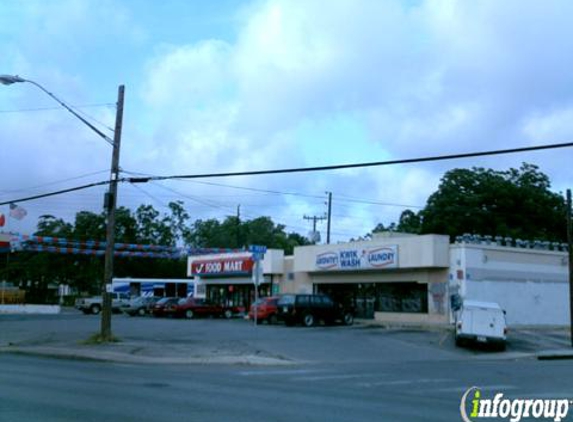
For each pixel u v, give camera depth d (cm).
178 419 929
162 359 1941
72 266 8069
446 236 3494
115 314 5325
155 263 8850
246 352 2136
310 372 1680
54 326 3384
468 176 5747
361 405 1101
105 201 2417
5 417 923
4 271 7956
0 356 2050
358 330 3170
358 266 3900
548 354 2486
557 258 3825
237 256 4950
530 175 5844
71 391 1198
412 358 2222
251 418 948
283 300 3600
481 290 3425
